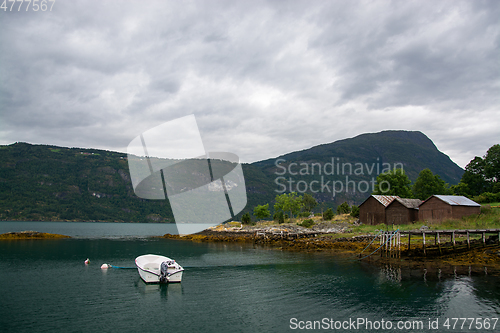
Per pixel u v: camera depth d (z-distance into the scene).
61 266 34.00
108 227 146.88
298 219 87.38
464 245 36.06
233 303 20.22
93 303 20.11
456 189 90.31
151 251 49.09
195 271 30.84
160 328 16.11
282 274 28.94
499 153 88.38
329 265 33.62
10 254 43.62
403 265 32.22
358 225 63.56
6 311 18.36
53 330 15.69
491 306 19.12
